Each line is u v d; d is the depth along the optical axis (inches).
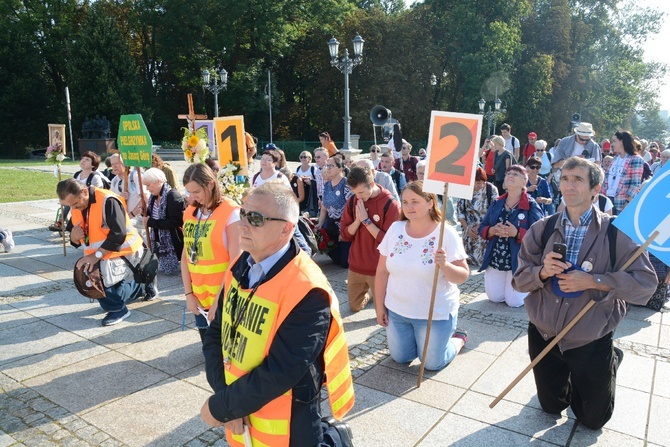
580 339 117.7
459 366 166.2
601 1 1619.1
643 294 109.8
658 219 109.3
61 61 1514.5
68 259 306.5
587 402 124.9
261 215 75.5
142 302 230.5
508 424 133.3
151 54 1646.2
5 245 321.1
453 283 150.5
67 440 128.0
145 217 241.9
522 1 1445.6
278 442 78.1
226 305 84.1
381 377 159.0
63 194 186.7
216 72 1454.2
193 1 1406.3
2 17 1480.1
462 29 1450.5
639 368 163.8
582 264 115.8
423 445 124.8
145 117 1462.8
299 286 75.4
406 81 1503.4
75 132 1448.1
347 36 1521.9
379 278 164.4
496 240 223.0
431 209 151.6
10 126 1451.8
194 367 166.9
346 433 89.1
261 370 73.9
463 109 1483.8
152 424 134.8
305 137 1764.3
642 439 126.0
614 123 1745.8
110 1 1612.9
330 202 279.9
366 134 1583.4
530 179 292.0
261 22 1460.4
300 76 1712.6
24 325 202.4
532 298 125.9
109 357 174.1
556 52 1539.1
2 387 154.3
